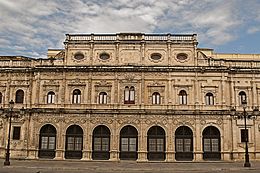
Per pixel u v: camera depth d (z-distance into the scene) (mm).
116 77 52062
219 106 50938
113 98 51562
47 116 51656
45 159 49719
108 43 53688
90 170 35812
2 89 53969
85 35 54188
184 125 50406
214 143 50312
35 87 53031
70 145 51000
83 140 50500
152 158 49938
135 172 34188
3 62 54906
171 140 49938
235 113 51125
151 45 53344
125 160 49781
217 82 51656
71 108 51562
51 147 51219
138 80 51875
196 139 49875
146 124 50531
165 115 50688
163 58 52875
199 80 51719
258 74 52562
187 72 51906
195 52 52781
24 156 51000
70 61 53594
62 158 50188
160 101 51344
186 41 53156
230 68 52281
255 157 50188
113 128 50594
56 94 52406
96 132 51188
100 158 50344
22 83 53719
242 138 50750
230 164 44312
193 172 34594
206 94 51469
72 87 52375
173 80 51719
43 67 52719
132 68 51844
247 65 53125
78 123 51125
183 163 46250
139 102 51188
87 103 51562
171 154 49500
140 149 49656
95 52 53688
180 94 51562
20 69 53719
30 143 51188
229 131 50469
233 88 52188
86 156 49938
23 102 53125
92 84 52250
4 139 52344
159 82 51719
